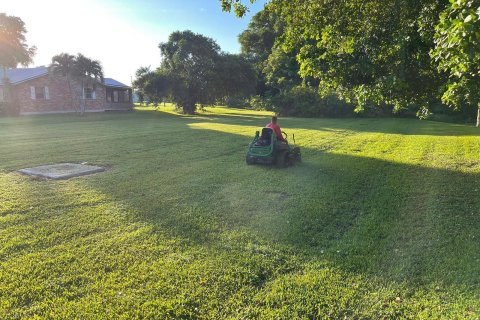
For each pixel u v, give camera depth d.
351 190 7.11
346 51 6.81
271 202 6.34
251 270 3.91
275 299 3.39
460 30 2.96
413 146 13.23
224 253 4.32
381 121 27.91
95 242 4.62
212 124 23.48
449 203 6.27
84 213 5.69
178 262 4.09
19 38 40.16
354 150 12.29
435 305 3.30
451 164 9.70
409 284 3.66
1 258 4.17
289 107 34.97
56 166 9.16
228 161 10.08
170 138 15.27
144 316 3.15
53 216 5.55
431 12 5.50
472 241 4.69
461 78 4.78
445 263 4.09
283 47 7.98
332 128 20.95
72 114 32.81
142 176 8.19
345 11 6.74
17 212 5.73
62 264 4.03
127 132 17.72
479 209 5.94
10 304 3.29
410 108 32.62
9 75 33.91
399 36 5.96
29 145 12.96
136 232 4.92
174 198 6.53
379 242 4.69
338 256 4.28
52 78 33.09
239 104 54.44
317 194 6.84
